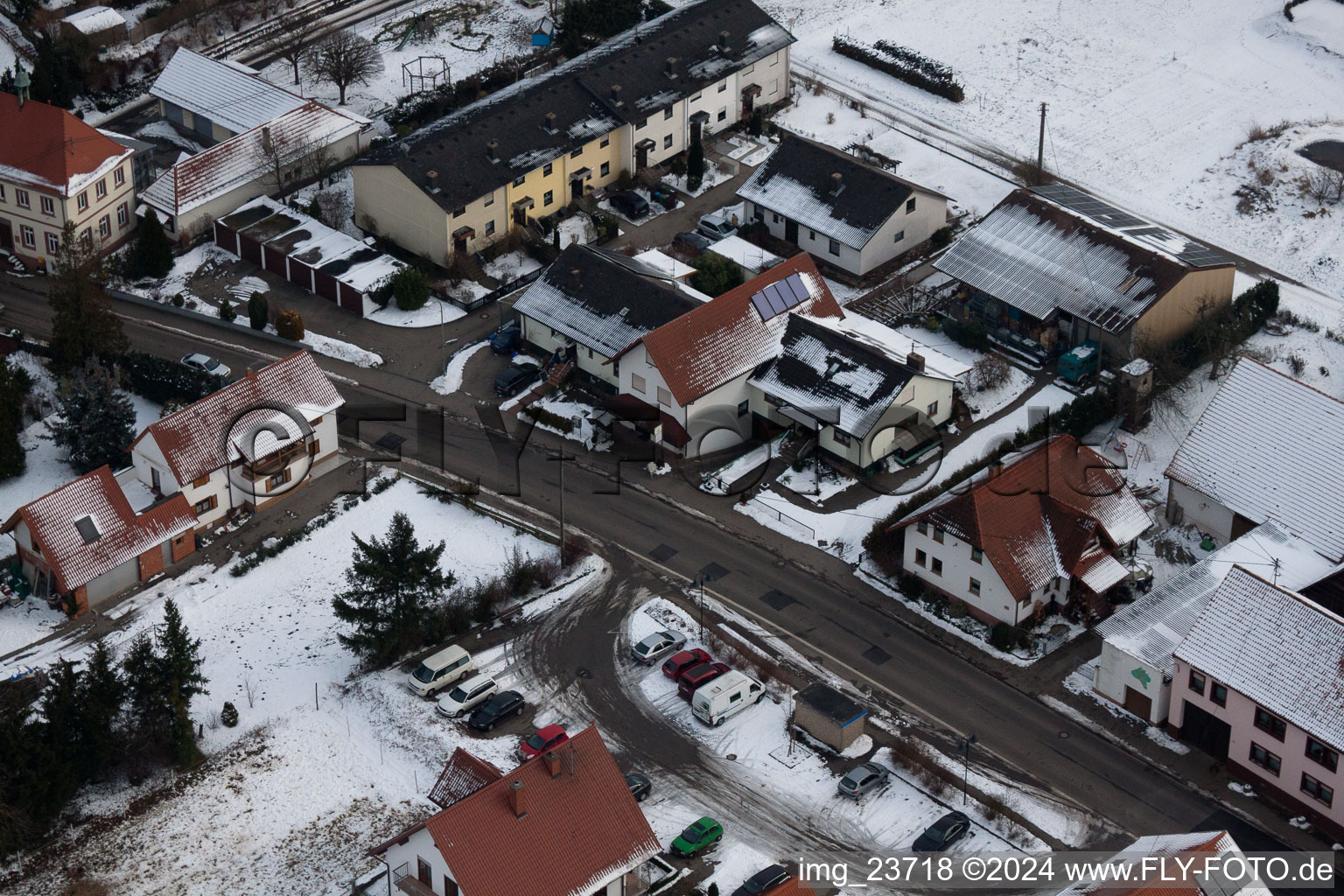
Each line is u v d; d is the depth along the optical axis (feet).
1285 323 395.96
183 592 326.65
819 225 411.95
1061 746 292.81
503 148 421.59
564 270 383.45
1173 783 285.43
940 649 313.53
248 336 394.32
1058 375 381.60
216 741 293.64
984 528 310.24
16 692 287.07
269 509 346.54
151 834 275.59
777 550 336.70
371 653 308.60
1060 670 308.40
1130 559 327.26
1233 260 419.33
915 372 348.79
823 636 315.99
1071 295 381.40
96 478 325.62
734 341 360.48
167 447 332.80
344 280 402.52
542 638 315.17
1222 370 377.91
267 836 275.39
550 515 344.28
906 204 412.16
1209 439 333.21
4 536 335.06
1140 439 360.28
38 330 394.73
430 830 241.96
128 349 381.19
